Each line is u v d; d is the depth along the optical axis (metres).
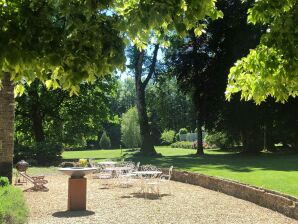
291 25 5.46
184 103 83.31
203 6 4.14
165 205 14.52
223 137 48.66
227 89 6.52
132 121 68.12
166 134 79.88
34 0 3.77
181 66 39.12
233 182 16.75
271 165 24.84
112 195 17.03
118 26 3.92
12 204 7.77
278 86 6.09
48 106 41.06
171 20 4.03
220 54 37.44
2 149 14.42
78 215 12.77
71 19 3.71
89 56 3.82
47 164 33.94
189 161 30.69
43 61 3.80
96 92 44.31
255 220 11.95
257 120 35.59
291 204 12.36
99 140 78.81
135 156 38.81
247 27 34.69
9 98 14.54
